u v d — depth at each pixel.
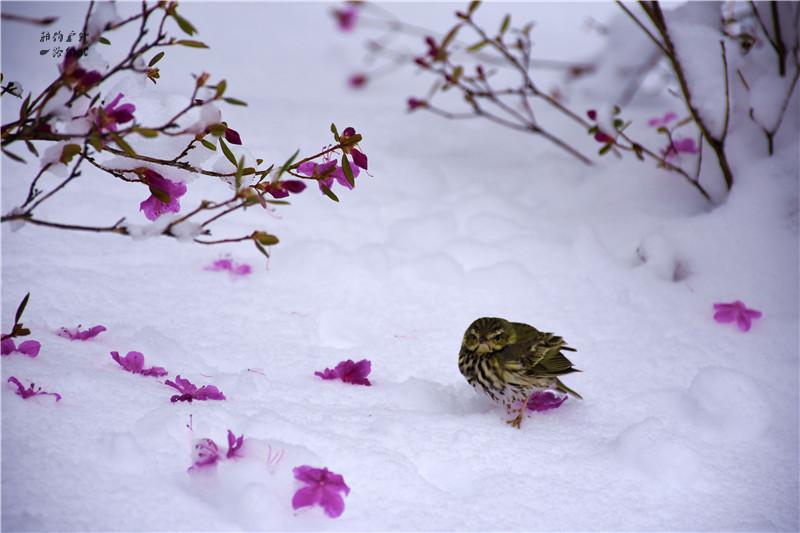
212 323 6.48
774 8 8.31
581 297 7.52
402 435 5.01
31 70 11.24
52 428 4.30
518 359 5.40
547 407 5.68
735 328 7.06
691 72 8.32
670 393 5.89
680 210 8.73
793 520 4.57
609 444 5.21
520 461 4.91
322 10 19.05
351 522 4.07
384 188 9.74
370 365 5.84
